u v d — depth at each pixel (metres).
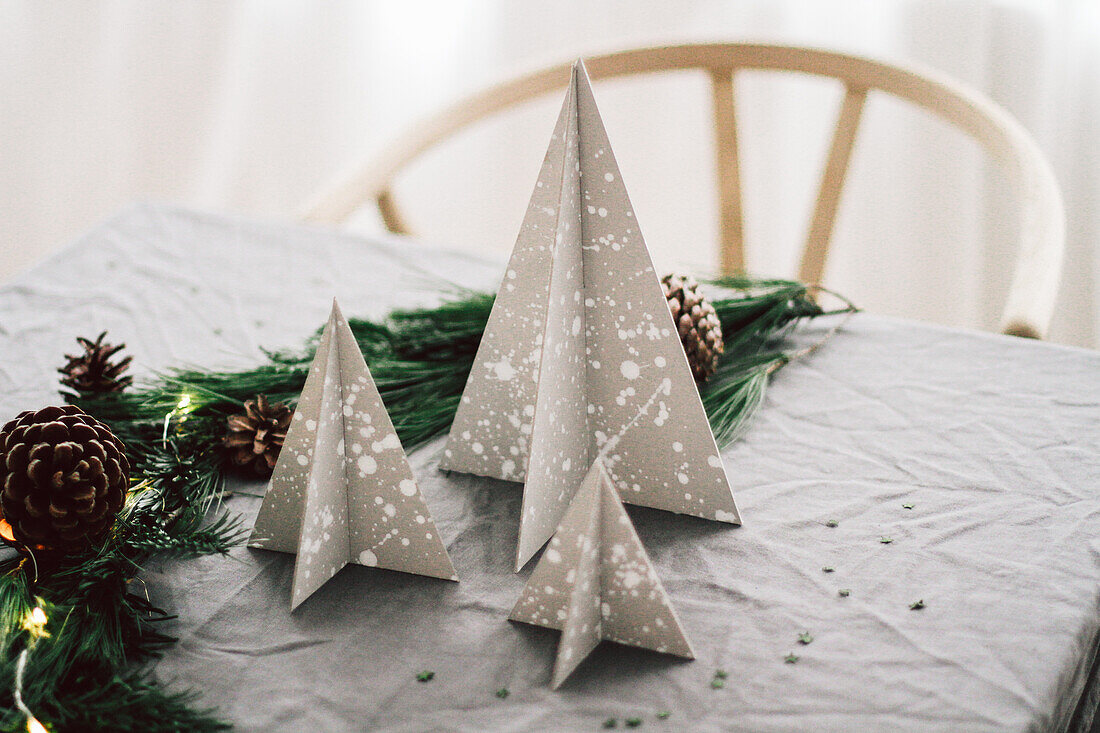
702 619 0.82
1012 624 0.80
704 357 0.99
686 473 0.89
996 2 1.93
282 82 2.36
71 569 0.82
